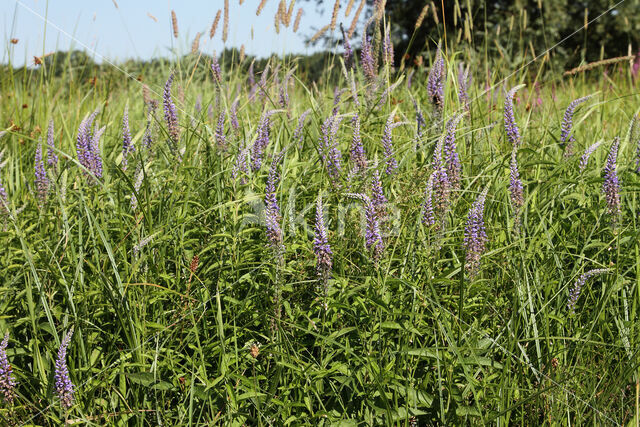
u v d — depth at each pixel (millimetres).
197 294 3053
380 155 4199
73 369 2646
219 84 4609
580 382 2877
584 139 5086
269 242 2906
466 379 2744
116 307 2721
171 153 4012
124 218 3352
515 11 16641
